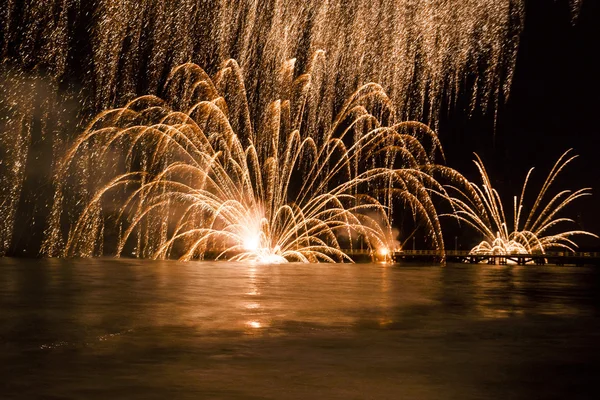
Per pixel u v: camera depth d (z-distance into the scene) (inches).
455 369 459.8
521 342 571.5
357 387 406.6
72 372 439.8
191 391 392.5
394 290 1135.0
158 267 1851.6
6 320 679.1
